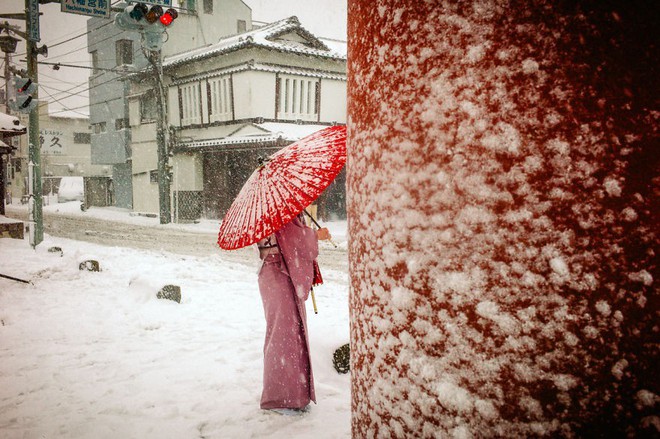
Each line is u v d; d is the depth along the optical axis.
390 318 0.91
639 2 0.67
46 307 6.17
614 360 0.71
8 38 14.81
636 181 0.69
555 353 0.73
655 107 0.68
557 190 0.72
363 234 1.00
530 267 0.74
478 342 0.78
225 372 3.83
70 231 19.75
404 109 0.86
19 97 12.24
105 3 10.95
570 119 0.71
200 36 30.14
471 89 0.77
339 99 24.64
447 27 0.79
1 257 10.59
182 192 25.25
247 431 2.86
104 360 4.16
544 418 0.74
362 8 0.99
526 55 0.73
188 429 2.90
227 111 23.45
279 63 23.14
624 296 0.70
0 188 16.80
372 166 0.95
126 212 31.30
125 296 6.68
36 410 3.22
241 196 2.85
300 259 2.94
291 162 2.73
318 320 5.49
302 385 3.02
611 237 0.70
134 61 29.66
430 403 0.84
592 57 0.70
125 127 31.12
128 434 2.87
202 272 9.23
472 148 0.78
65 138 47.34
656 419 0.69
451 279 0.80
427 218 0.83
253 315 5.77
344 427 2.86
